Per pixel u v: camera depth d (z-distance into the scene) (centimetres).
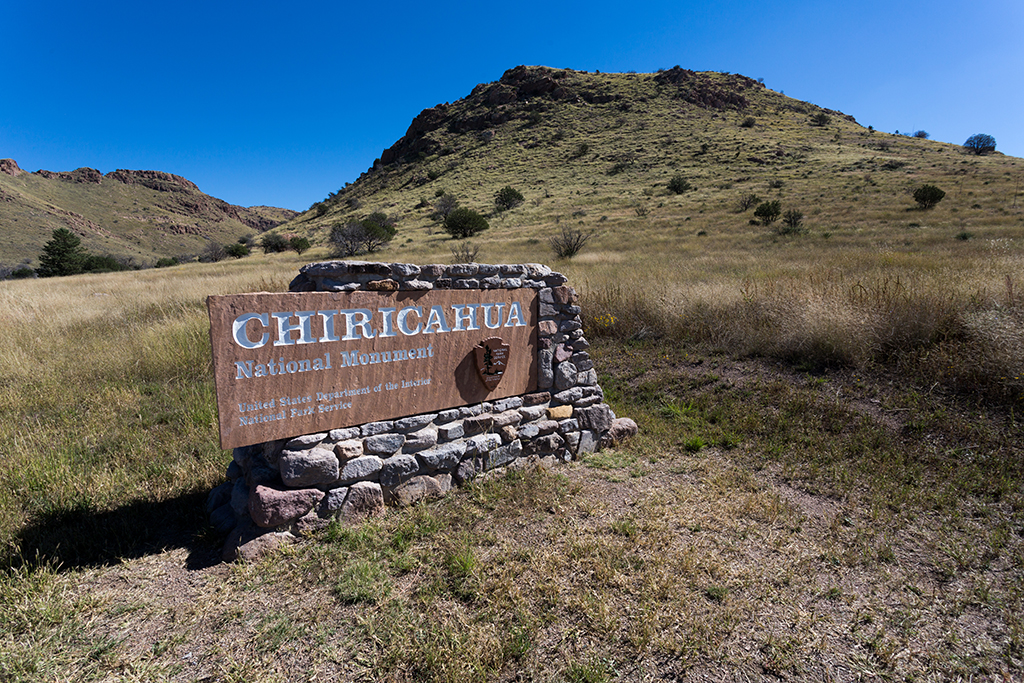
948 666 217
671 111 9506
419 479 344
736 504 353
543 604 248
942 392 513
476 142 9650
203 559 283
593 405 452
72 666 207
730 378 620
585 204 5159
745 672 211
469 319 374
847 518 337
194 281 1831
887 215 3167
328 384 310
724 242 2783
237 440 279
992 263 1012
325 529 303
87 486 355
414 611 242
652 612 239
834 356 626
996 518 333
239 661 211
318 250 4838
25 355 677
